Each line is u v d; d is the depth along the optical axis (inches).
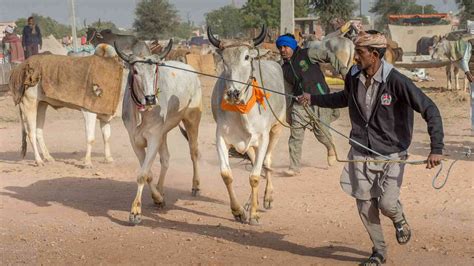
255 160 337.4
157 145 346.9
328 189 403.5
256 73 349.1
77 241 309.3
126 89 353.1
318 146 556.4
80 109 498.0
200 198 390.9
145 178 339.9
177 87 369.4
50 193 409.4
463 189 392.2
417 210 351.6
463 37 850.1
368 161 250.4
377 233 261.6
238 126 329.7
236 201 337.7
